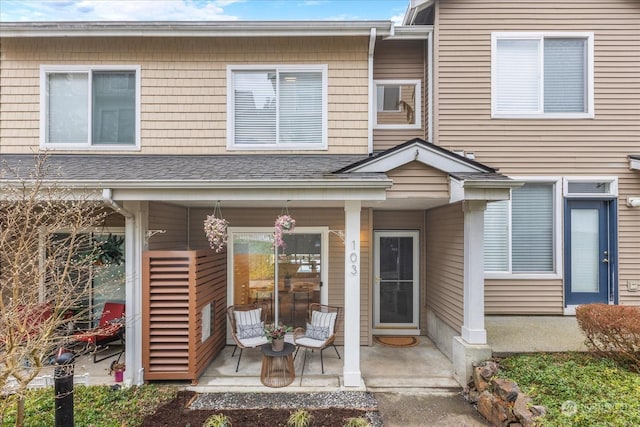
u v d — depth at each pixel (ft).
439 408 14.69
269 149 21.31
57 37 20.65
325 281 22.24
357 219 16.31
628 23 21.80
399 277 24.66
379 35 21.01
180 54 21.22
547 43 22.07
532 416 11.78
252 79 21.49
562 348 16.61
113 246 19.70
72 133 21.13
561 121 21.85
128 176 15.70
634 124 21.80
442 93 21.91
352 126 21.42
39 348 11.59
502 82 22.03
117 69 21.06
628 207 21.80
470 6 21.94
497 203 22.04
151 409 14.03
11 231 13.15
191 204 20.08
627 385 12.85
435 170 16.89
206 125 21.27
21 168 17.76
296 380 16.87
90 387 15.65
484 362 15.72
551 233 22.09
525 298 21.80
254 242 22.43
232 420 13.47
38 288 13.19
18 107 20.94
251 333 19.40
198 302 16.92
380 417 13.96
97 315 19.65
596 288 22.06
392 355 20.20
